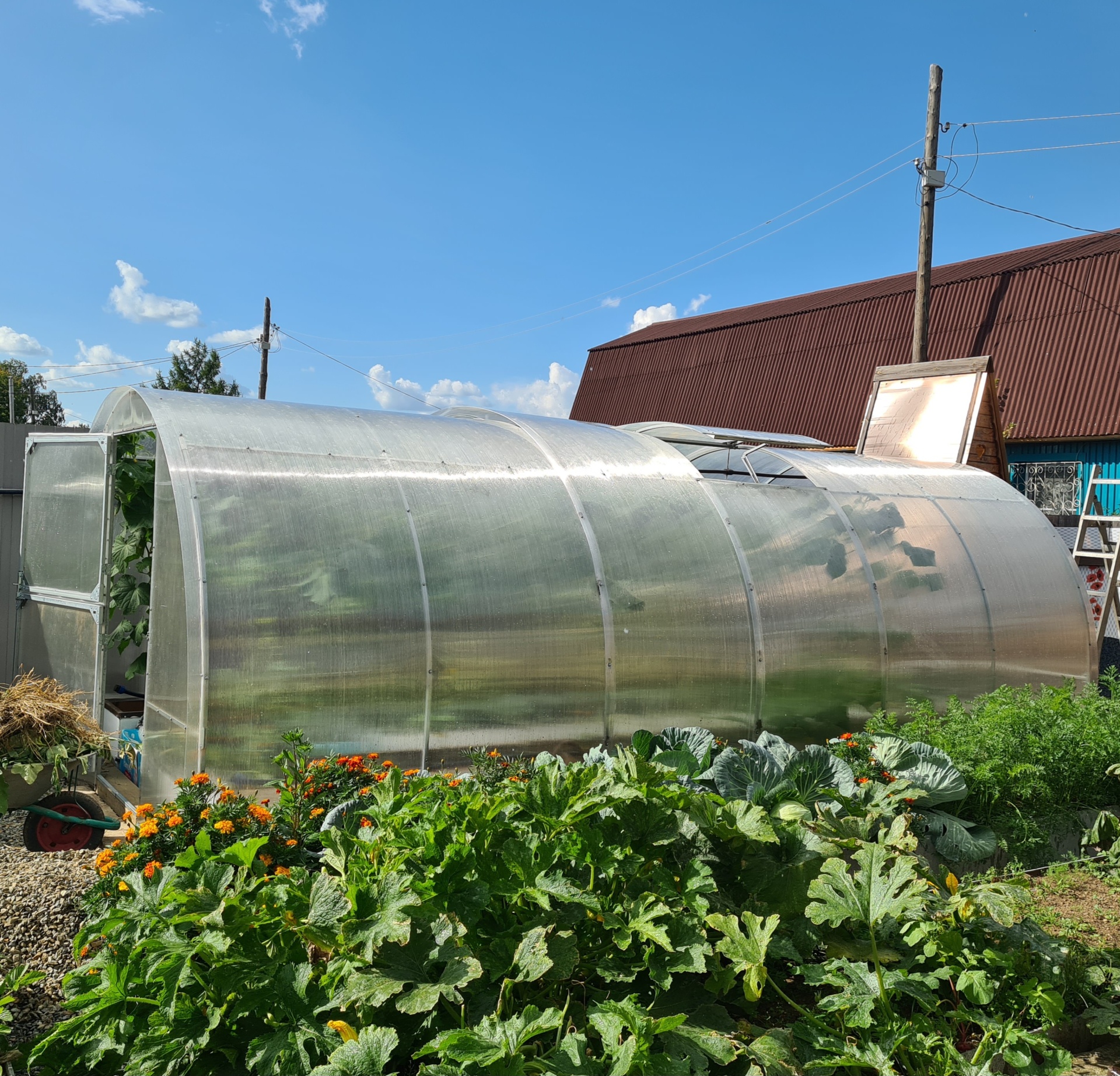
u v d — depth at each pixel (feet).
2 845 19.40
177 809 14.47
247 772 17.65
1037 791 20.20
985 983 11.56
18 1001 12.89
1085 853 19.93
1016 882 13.03
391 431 22.70
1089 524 38.40
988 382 38.93
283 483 19.51
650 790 12.08
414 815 12.06
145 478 26.27
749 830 12.35
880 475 30.12
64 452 25.71
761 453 29.68
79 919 14.74
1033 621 28.84
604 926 11.49
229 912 10.11
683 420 76.43
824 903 12.16
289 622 18.07
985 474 33.37
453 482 21.67
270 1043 9.43
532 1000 10.69
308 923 10.12
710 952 10.73
